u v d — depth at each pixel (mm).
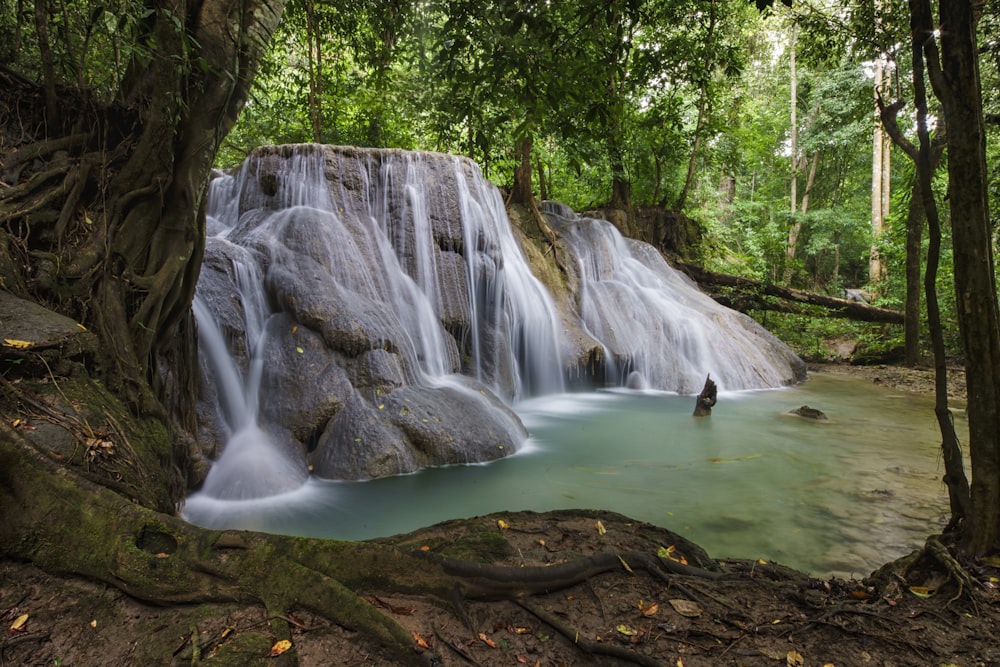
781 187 32938
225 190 10344
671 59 15664
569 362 12125
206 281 7176
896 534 5234
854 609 3123
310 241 8391
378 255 9273
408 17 5402
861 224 25609
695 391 12406
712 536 5172
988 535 3594
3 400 3312
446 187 10453
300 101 14352
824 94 25250
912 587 3436
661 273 15969
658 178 20344
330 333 7434
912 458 7730
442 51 4762
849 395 12547
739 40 21422
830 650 2816
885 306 20844
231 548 2842
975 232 3518
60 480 2961
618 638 2814
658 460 7559
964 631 2982
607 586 3266
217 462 6121
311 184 9484
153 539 2867
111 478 3328
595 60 4859
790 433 9055
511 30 4445
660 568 3475
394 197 9914
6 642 2473
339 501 5934
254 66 5582
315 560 2848
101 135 5203
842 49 10656
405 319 8938
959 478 3857
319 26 12648
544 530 4020
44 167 4758
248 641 2467
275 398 6973
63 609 2648
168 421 4742
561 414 10320
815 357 18688
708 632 2889
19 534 2816
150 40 4645
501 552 3529
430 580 2916
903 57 11711
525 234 13734
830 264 30891
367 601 2756
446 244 10195
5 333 3568
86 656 2455
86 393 3699
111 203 4867
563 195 22453
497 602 3012
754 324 15289
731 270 21156
